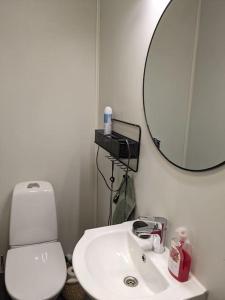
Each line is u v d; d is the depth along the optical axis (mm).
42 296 1368
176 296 833
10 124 1847
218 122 782
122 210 1467
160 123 1114
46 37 1794
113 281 1058
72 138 2029
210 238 839
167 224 1089
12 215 1754
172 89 1020
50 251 1697
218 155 784
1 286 1928
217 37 786
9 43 1723
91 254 1096
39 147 1956
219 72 779
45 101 1894
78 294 1798
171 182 1054
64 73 1894
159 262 1009
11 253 1648
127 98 1449
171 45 1018
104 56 1812
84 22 1855
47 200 1818
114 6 1574
